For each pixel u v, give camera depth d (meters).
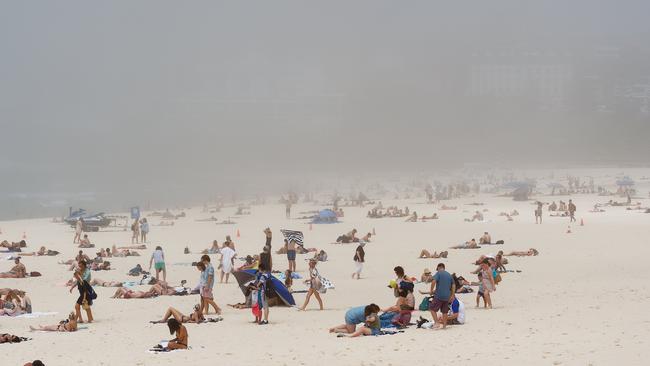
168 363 20.61
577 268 43.12
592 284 35.56
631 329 21.94
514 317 26.16
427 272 38.75
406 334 23.58
